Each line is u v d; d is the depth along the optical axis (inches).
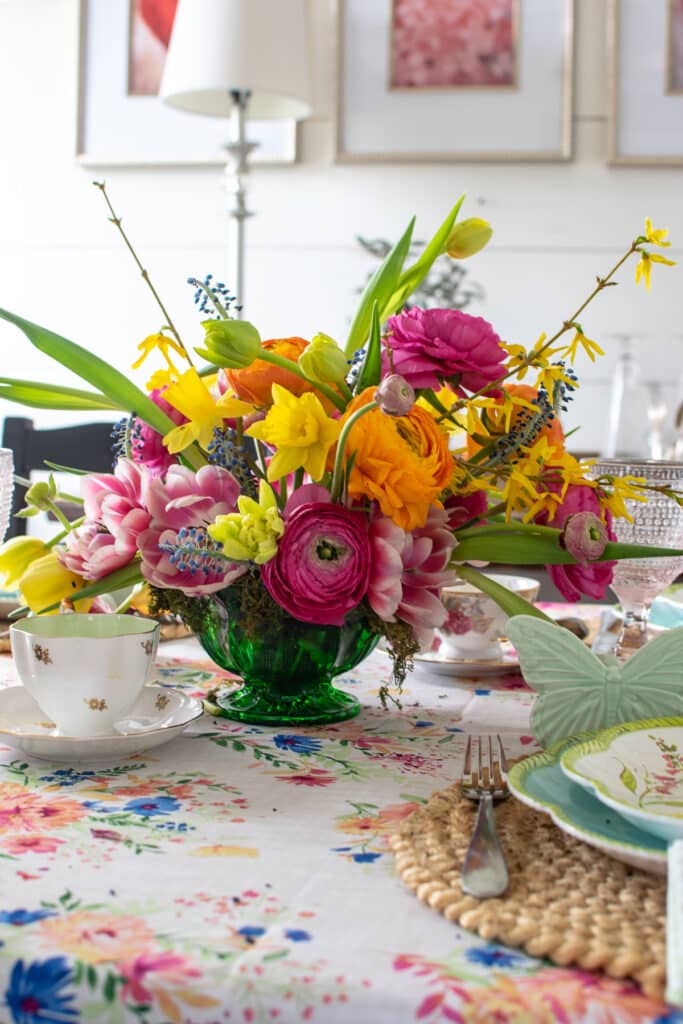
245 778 24.7
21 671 26.3
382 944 16.2
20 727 27.6
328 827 21.5
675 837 17.9
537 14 114.3
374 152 117.2
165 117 119.7
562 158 115.0
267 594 27.4
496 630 37.1
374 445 25.4
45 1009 15.6
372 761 26.3
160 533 27.0
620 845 17.4
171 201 121.1
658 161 114.2
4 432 64.0
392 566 25.6
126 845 20.3
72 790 23.6
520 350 28.8
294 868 19.3
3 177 123.2
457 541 28.0
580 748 21.2
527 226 117.1
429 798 22.6
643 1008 14.4
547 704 25.8
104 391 28.0
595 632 41.7
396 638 27.6
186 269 121.7
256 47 93.0
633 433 101.0
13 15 121.9
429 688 34.7
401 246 29.5
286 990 15.0
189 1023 15.2
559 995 14.7
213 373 30.4
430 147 116.4
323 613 25.6
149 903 17.6
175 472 27.5
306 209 119.3
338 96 117.1
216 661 30.4
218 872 19.0
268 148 118.6
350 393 27.1
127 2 119.0
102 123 120.6
